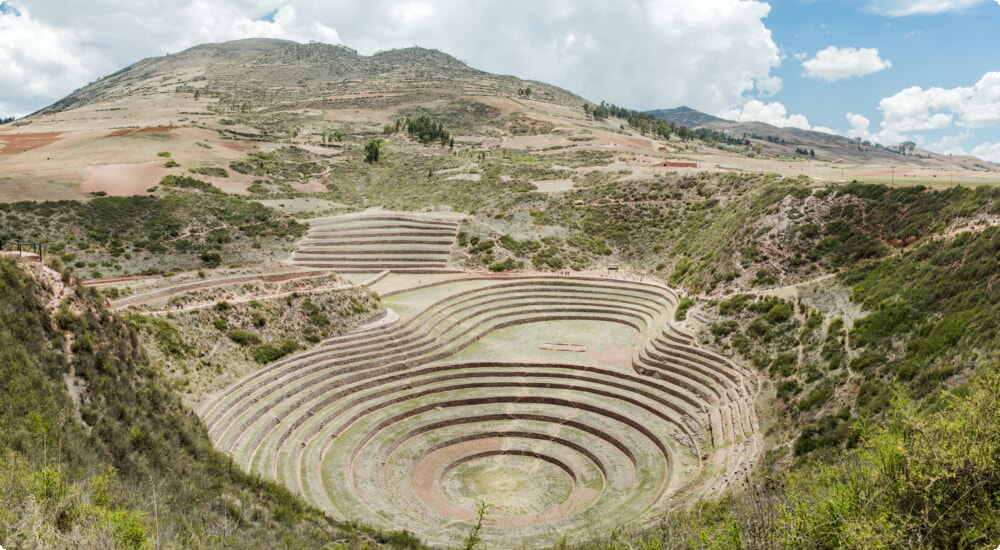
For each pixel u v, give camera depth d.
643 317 69.50
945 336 34.53
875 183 63.72
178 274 53.47
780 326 50.34
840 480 19.70
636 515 34.66
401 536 31.45
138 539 18.11
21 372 25.27
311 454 40.06
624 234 95.00
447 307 70.12
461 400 50.31
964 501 16.05
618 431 45.78
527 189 116.50
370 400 48.22
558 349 60.72
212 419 37.53
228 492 28.64
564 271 86.56
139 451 27.12
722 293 61.59
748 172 101.12
